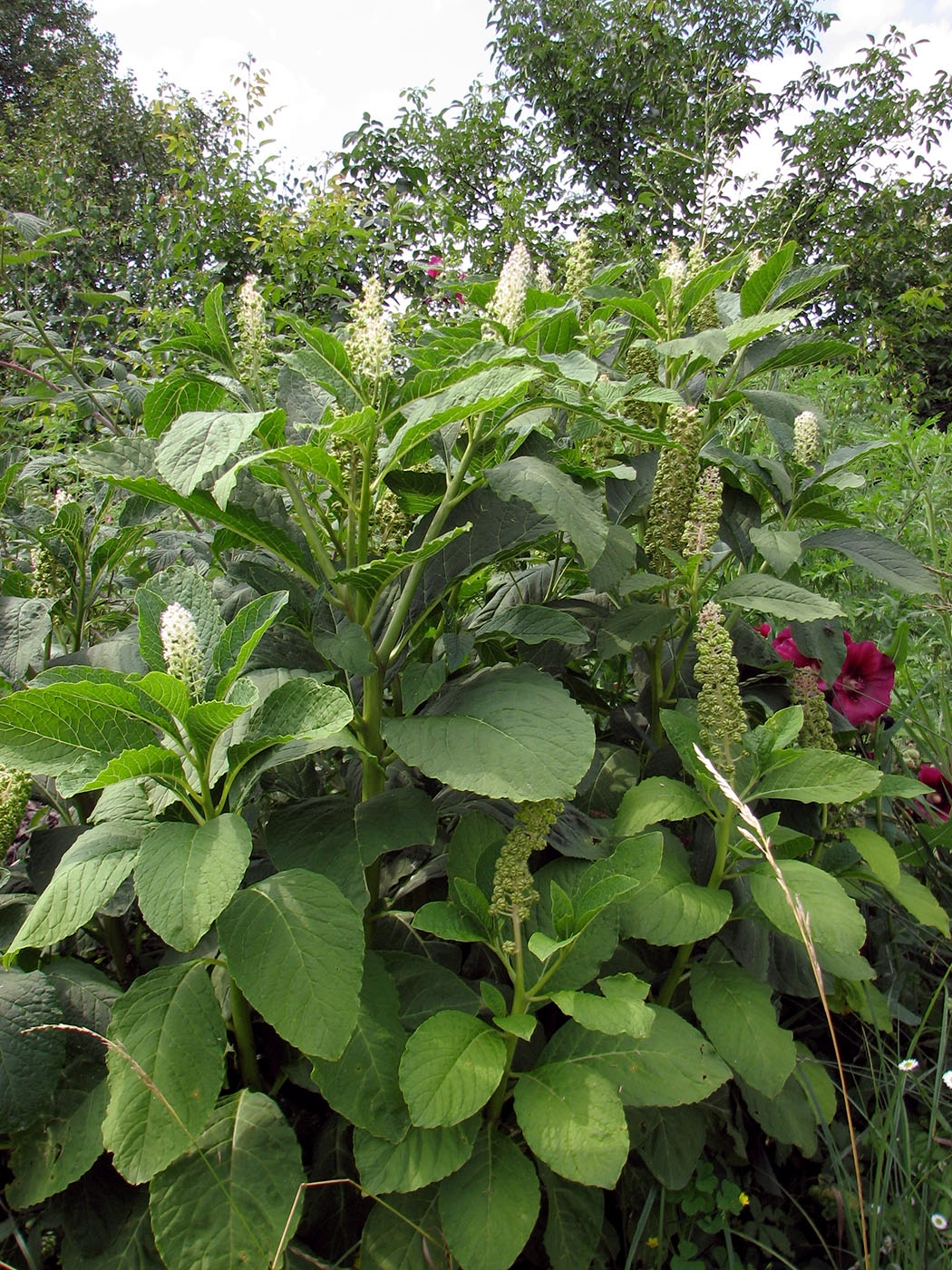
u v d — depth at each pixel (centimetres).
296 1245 155
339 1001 132
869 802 270
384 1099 145
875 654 266
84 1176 154
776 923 164
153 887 128
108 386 382
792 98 1100
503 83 1217
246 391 189
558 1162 137
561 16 1166
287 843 172
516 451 204
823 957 183
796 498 235
